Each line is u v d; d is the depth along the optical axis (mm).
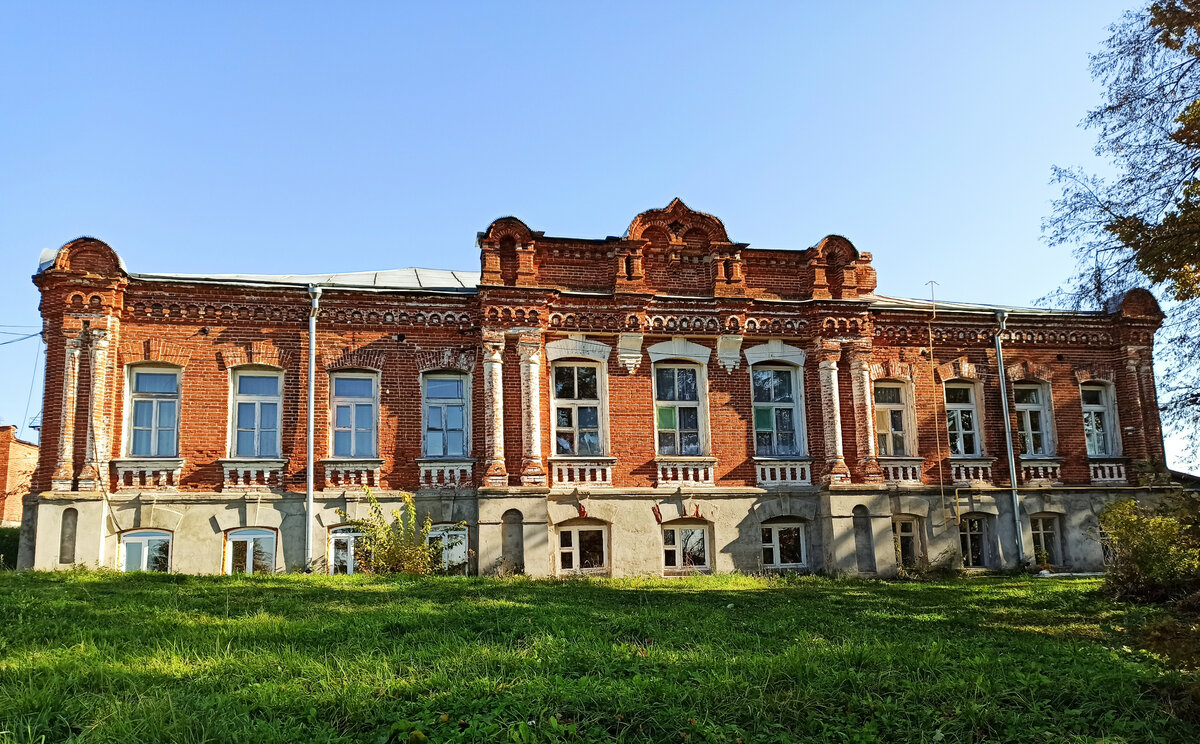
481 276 21281
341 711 7672
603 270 22297
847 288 23203
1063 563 23547
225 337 20219
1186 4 13336
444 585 16266
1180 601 15492
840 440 22281
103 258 19469
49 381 19109
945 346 23953
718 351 22438
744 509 21734
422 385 21062
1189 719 8430
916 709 8305
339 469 20188
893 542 21891
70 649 9508
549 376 21578
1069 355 24688
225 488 19672
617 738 7328
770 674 8984
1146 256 13148
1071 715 8352
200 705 7520
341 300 20734
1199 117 13211
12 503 35312
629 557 20938
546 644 10156
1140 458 23453
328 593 14688
